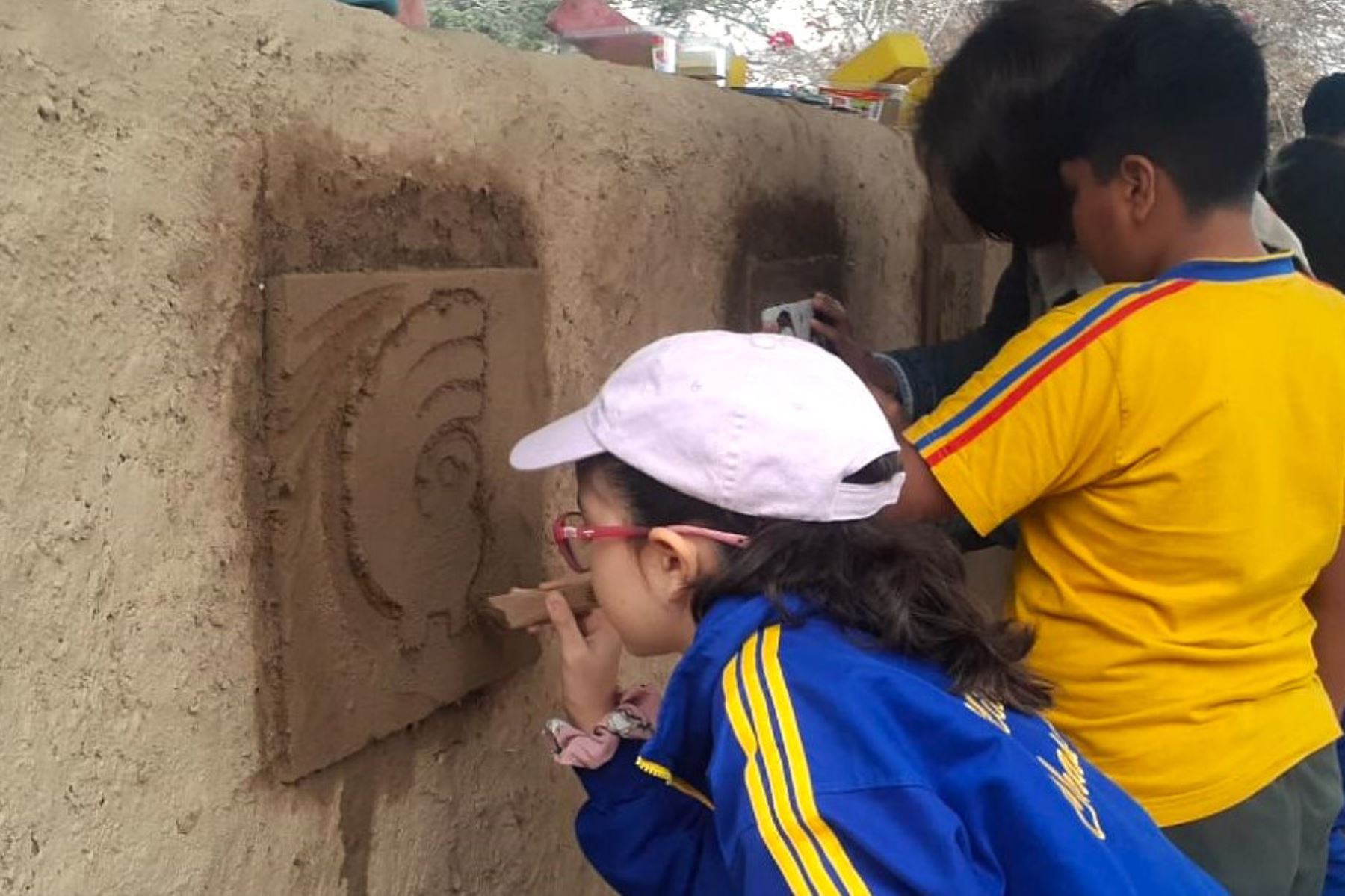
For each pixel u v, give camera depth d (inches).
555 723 44.1
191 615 35.9
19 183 29.6
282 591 38.9
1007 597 55.3
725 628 35.3
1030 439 48.1
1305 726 49.7
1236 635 48.6
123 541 33.4
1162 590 48.8
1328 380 49.2
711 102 68.2
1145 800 48.4
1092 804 36.9
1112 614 49.3
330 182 40.3
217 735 37.2
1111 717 49.2
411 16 49.1
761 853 30.9
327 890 42.6
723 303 69.6
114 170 32.3
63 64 30.7
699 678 35.9
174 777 35.6
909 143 95.9
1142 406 47.4
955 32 255.0
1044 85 57.1
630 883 43.1
